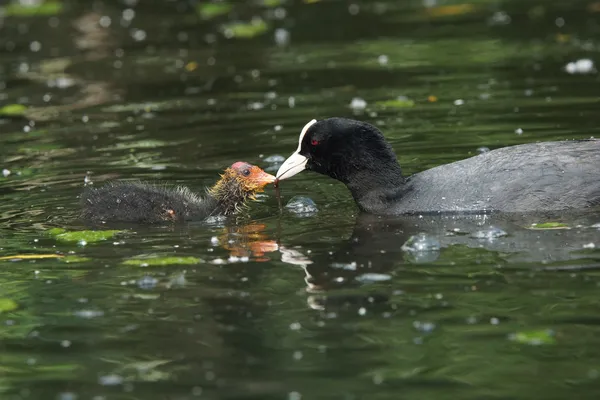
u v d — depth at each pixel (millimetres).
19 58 24500
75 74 22594
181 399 7586
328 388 7691
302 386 7727
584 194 11742
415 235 11383
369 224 12117
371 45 23875
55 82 21938
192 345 8570
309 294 9594
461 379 7754
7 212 13156
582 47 21984
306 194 13828
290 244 11359
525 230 11203
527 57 21531
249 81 21141
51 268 10703
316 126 13047
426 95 18984
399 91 19438
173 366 8180
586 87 18625
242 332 8781
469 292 9438
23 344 8750
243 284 9961
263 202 13555
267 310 9242
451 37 24109
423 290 9555
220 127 17578
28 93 21047
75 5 30516
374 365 8047
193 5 30047
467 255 10523
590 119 16297
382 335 8594
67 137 17453
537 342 8312
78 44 25750
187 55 23984
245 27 26141
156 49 24781
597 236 10789
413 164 14406
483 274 9906
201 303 9477
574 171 11883
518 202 11914
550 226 11234
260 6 29406
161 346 8570
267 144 16266
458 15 26719
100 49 25109
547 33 23703
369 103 18625
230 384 7816
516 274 9820
